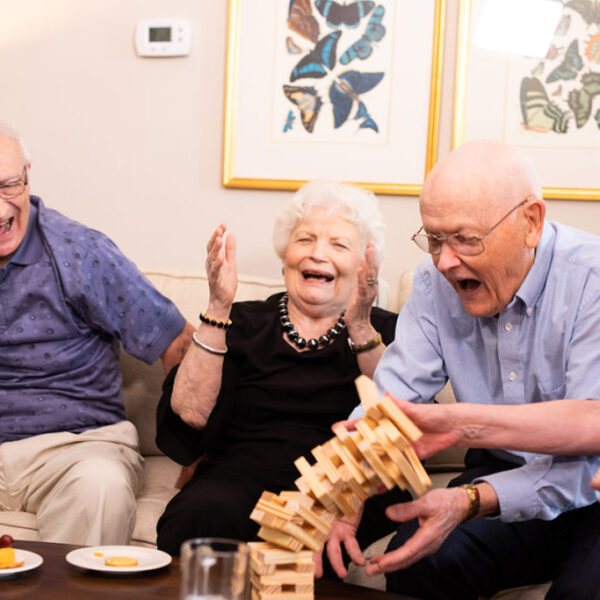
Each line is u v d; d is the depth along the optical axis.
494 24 2.50
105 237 2.26
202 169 2.77
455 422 1.36
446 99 2.62
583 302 1.53
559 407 1.40
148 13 2.78
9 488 2.01
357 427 1.22
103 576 1.29
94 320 2.18
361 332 1.96
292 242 2.13
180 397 1.94
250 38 2.71
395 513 1.36
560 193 2.54
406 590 1.57
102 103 2.82
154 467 2.31
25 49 2.85
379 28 2.64
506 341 1.62
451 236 1.49
